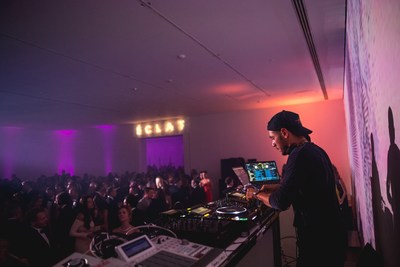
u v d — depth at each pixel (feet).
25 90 15.60
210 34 9.50
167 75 14.15
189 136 30.19
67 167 37.04
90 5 7.32
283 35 9.84
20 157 34.06
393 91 2.98
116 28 8.74
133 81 15.01
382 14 3.24
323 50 11.49
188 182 22.47
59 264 3.90
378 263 4.92
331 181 4.55
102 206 15.83
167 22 8.50
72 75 13.35
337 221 4.40
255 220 6.00
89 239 11.85
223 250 4.46
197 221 5.51
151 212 14.55
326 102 23.86
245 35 9.73
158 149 38.78
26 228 10.22
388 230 4.07
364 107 6.12
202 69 13.35
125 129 34.42
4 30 8.52
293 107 24.97
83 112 23.68
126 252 4.05
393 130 3.16
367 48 4.74
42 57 10.88
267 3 7.66
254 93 19.38
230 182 17.48
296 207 4.65
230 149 28.02
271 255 7.61
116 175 31.83
